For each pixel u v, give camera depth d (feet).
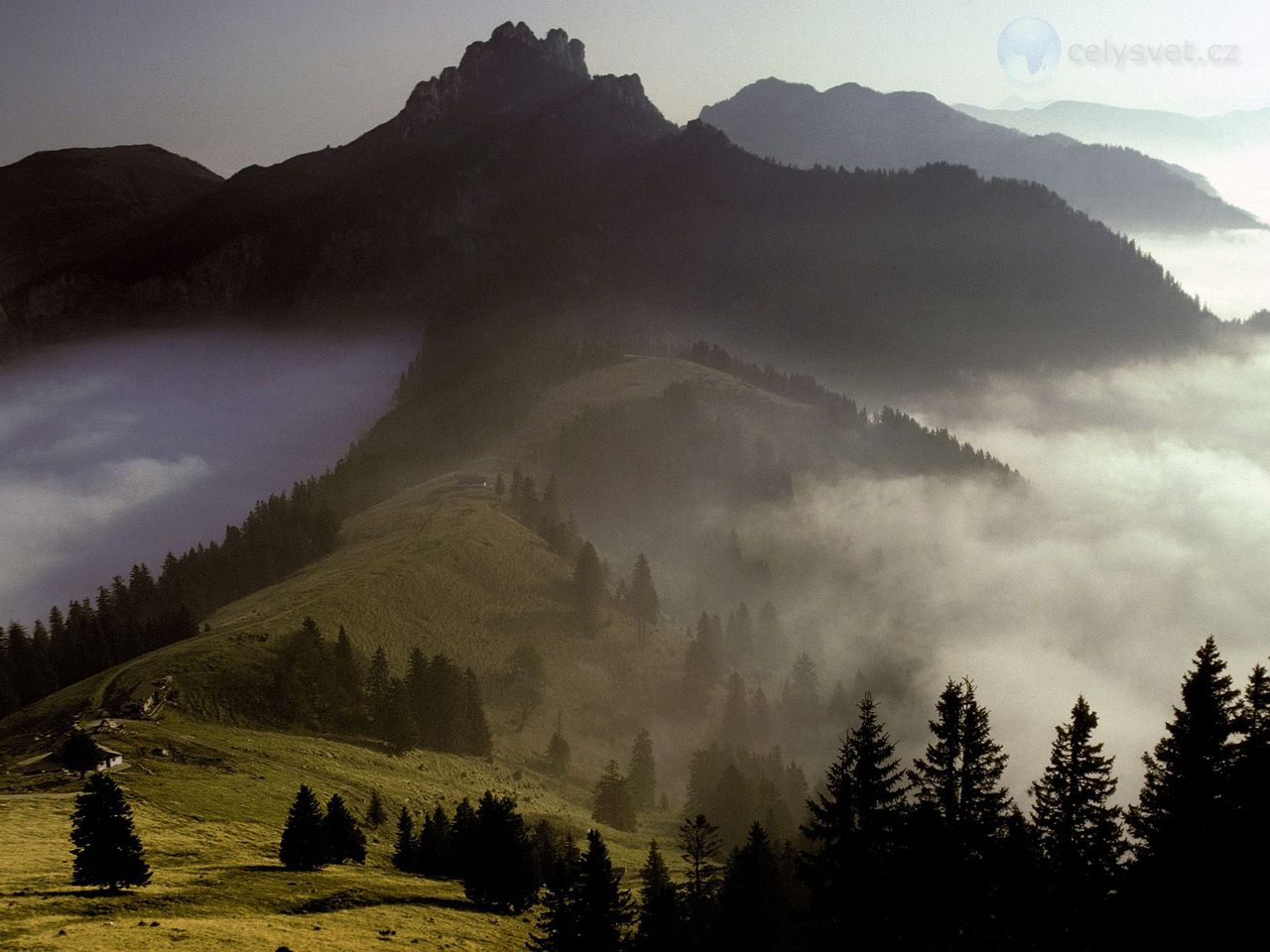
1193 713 130.72
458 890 274.77
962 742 148.56
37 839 256.11
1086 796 140.67
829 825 156.97
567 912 202.90
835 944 151.64
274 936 190.60
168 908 207.41
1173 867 126.82
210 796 330.95
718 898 210.59
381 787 390.42
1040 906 140.87
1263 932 120.06
